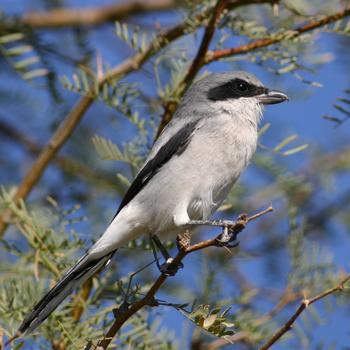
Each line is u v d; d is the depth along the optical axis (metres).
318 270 9.31
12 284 8.55
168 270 7.61
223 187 10.41
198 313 7.02
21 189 10.70
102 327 8.45
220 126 10.41
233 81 11.01
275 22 10.12
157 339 8.47
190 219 10.43
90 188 12.09
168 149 10.17
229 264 9.88
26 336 8.04
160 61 10.76
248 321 8.88
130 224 9.98
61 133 10.71
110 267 9.71
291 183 11.41
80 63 10.12
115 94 9.77
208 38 9.77
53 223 9.27
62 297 8.70
